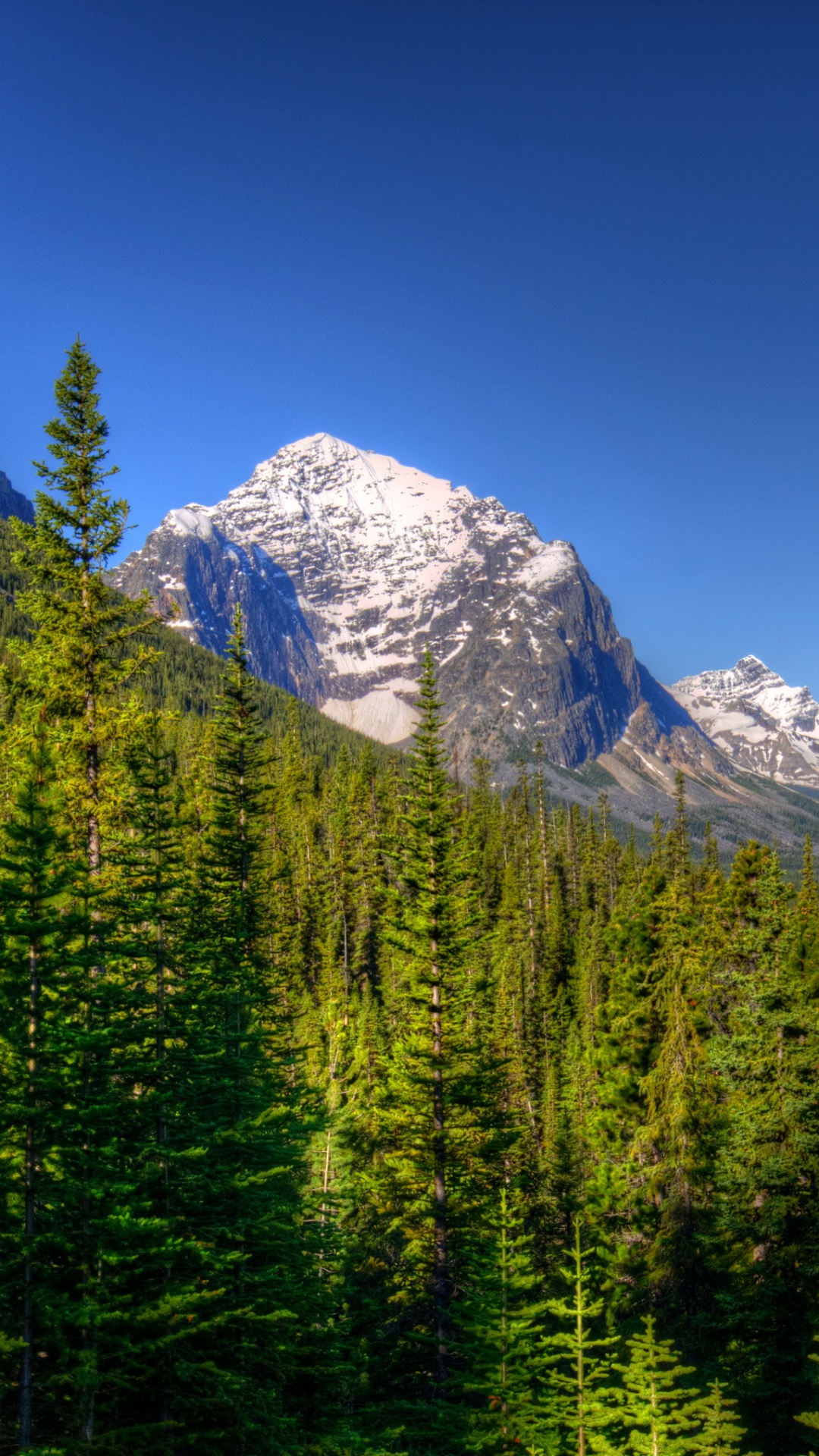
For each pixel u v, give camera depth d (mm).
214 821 32531
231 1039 19172
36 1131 14539
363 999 67250
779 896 28125
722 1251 26797
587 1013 66500
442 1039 27953
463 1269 24562
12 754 19703
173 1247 15227
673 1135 30719
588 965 71188
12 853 14930
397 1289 27875
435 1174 26156
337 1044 42500
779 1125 24766
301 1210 20219
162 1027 17484
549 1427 18672
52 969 14766
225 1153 19109
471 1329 19766
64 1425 14875
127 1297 14461
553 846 104188
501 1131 27891
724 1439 17266
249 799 33438
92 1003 16062
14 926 14125
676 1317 29047
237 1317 17047
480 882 81562
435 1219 25688
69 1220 14922
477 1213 25750
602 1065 40188
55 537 22875
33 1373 14297
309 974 69625
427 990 28078
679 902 41938
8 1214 14438
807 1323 23328
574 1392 19438
